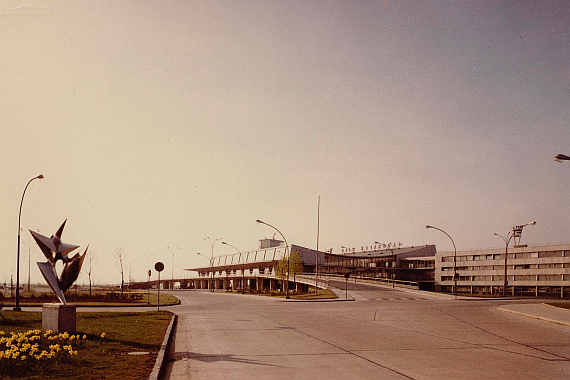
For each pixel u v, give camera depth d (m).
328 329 19.19
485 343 15.08
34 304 35.34
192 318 25.05
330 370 10.36
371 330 18.81
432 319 23.97
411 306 34.97
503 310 30.28
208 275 153.50
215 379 9.44
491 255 88.06
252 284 119.75
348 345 14.45
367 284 74.94
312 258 103.00
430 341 15.48
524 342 15.41
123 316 23.97
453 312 28.75
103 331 16.34
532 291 79.94
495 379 9.43
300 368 10.61
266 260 109.12
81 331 15.88
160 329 17.84
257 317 25.52
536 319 24.31
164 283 163.38
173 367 10.77
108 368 9.79
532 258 80.56
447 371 10.27
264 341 15.41
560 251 76.50
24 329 16.75
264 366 10.87
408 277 106.06
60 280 15.53
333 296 51.16
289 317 25.39
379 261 109.75
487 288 87.94
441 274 97.56
